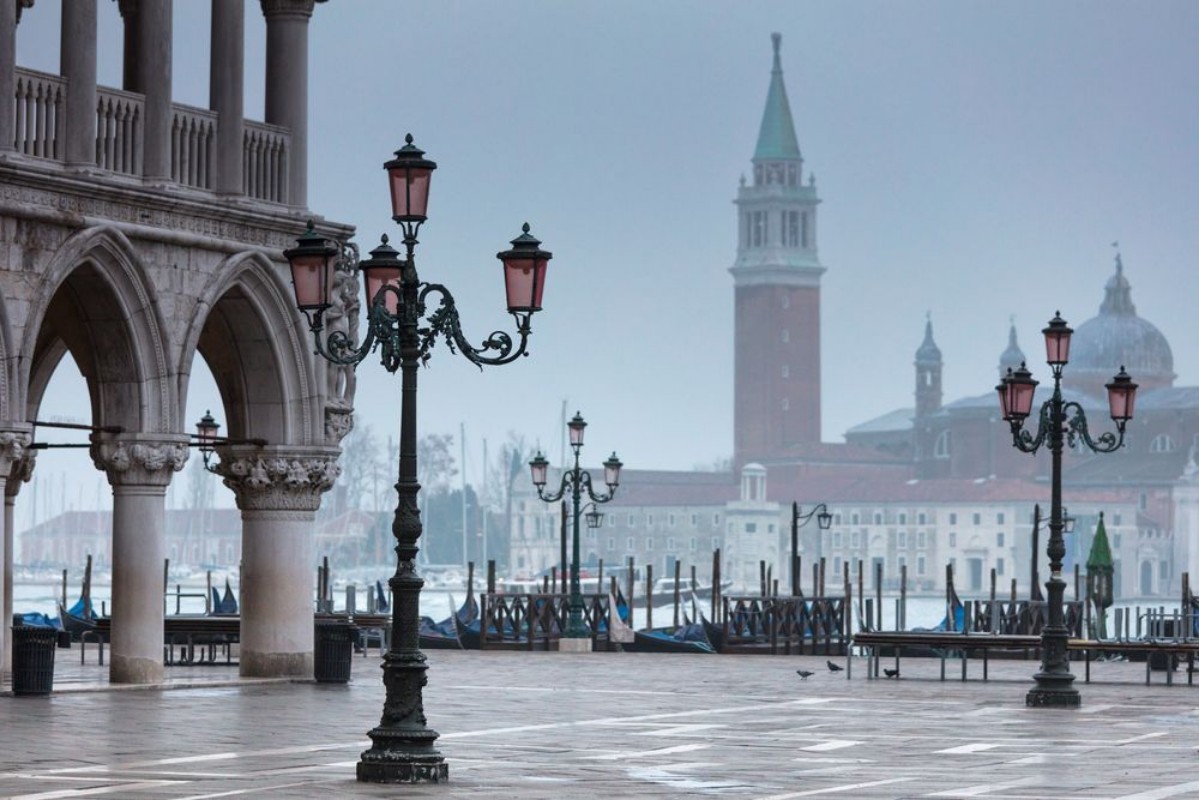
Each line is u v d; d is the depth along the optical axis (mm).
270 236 49781
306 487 50625
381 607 103438
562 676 58688
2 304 43438
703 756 34500
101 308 46375
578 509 82312
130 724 38312
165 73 47438
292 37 51000
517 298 31688
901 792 29172
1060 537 48781
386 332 32188
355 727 38438
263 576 50562
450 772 31484
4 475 43938
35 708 41594
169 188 46969
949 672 64812
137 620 47219
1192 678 59406
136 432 46750
